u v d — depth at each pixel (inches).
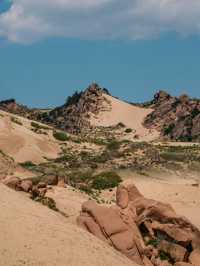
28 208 1850.4
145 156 4687.5
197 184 3720.5
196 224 2866.6
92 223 1905.8
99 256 1681.8
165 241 2036.2
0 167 3041.3
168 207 2142.0
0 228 1647.4
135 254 1866.4
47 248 1621.6
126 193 2194.9
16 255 1553.9
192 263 2023.9
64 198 2474.2
